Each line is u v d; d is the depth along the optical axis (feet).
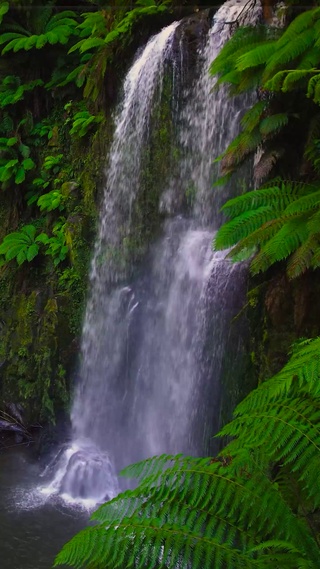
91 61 25.76
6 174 27.86
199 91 21.27
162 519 6.97
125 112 23.93
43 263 26.16
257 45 15.37
